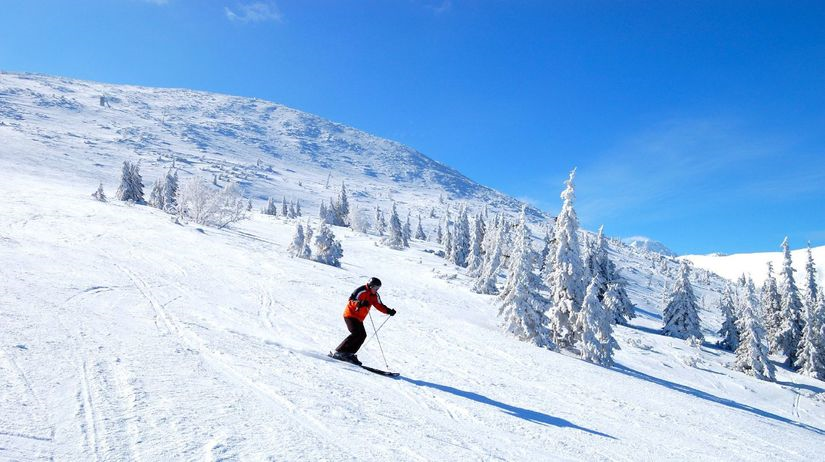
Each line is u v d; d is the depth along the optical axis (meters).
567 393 10.23
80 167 137.25
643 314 67.88
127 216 39.84
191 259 23.83
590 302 23.95
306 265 33.09
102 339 5.85
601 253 50.91
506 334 23.77
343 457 3.68
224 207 55.66
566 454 5.42
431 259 66.25
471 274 53.72
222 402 4.37
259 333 9.47
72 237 24.33
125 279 13.67
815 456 9.43
